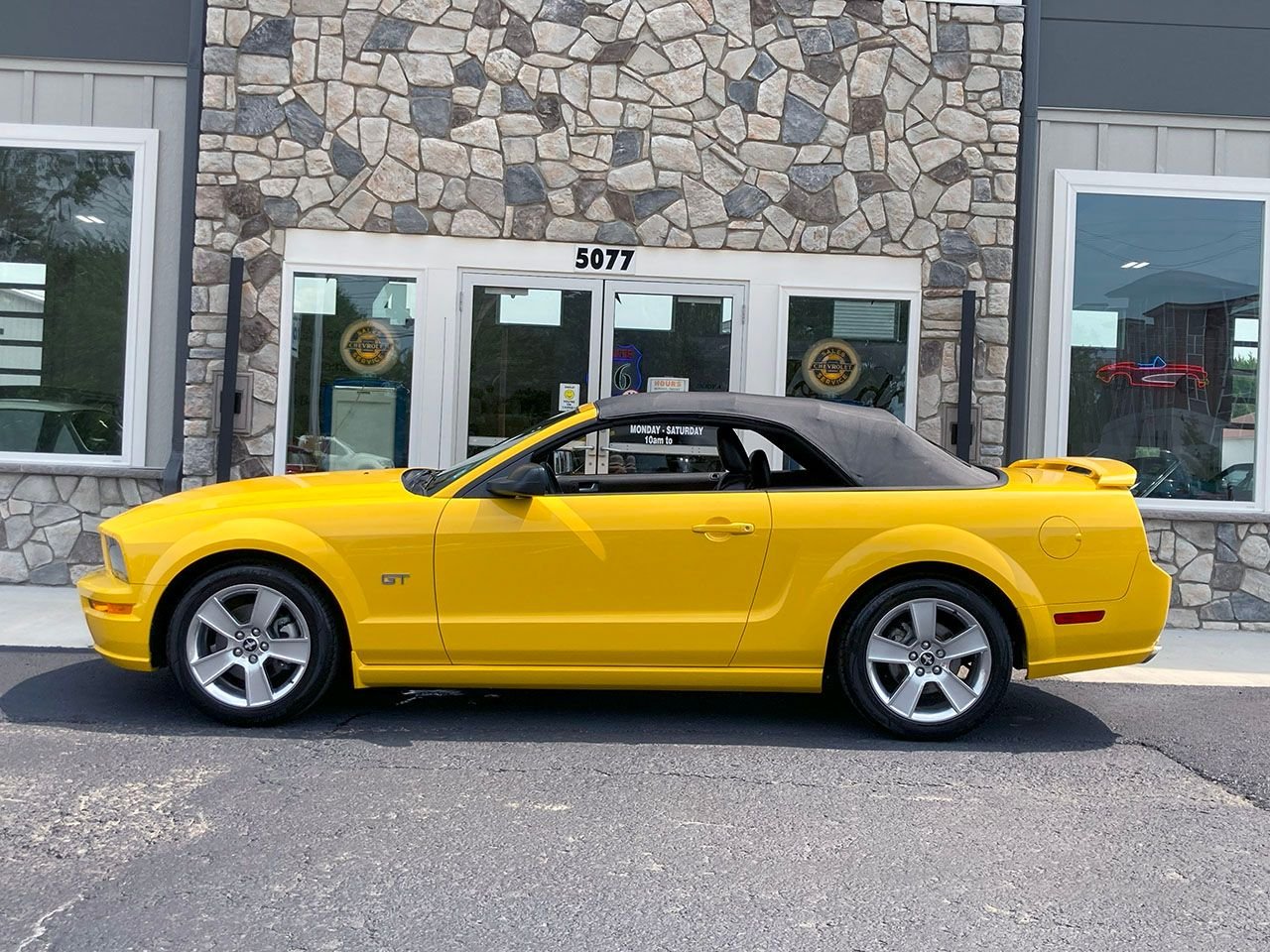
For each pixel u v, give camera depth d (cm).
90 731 540
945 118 912
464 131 902
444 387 909
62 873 377
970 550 550
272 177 893
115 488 918
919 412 914
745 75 912
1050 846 421
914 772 511
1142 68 934
